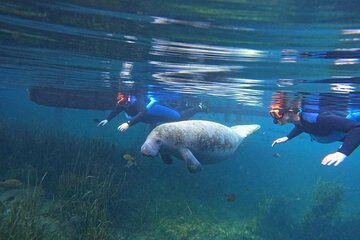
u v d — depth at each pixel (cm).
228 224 1462
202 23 668
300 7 537
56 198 1105
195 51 900
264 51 831
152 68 1230
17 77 1945
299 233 1614
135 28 754
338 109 1644
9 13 744
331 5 517
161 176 1639
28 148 1538
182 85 1605
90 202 1102
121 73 1416
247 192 2066
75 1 619
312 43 725
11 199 995
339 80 1072
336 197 1681
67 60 1252
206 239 1239
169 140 880
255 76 1173
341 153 519
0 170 1295
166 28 727
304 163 3834
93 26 775
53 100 1852
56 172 1309
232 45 803
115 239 999
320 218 1645
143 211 1256
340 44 715
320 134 666
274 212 1686
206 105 2286
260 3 538
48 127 2500
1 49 1173
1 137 1596
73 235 920
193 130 947
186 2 562
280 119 699
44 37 938
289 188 2558
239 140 1177
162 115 1519
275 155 1627
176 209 1382
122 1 596
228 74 1194
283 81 1202
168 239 1162
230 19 626
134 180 1484
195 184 1695
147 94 2020
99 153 1557
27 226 727
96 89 1916
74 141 1741
